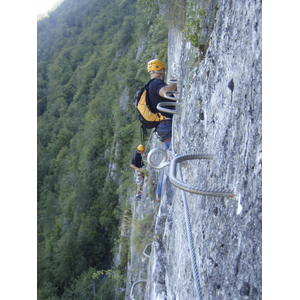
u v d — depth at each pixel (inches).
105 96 1770.4
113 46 2201.0
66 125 2375.7
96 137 1518.2
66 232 1334.9
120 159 1144.8
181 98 99.9
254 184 33.7
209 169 56.4
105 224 1263.5
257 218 32.0
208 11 66.7
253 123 35.7
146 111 111.7
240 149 39.4
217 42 58.3
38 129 2630.4
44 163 2269.9
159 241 141.4
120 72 1672.0
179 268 82.5
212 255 47.6
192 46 84.3
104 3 3513.8
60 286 1245.1
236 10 46.7
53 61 3563.0
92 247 1282.0
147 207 265.7
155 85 106.8
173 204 122.6
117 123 1167.0
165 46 393.1
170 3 121.6
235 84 44.4
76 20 3811.5
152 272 138.4
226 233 41.8
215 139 54.2
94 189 1438.2
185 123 90.2
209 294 47.3
